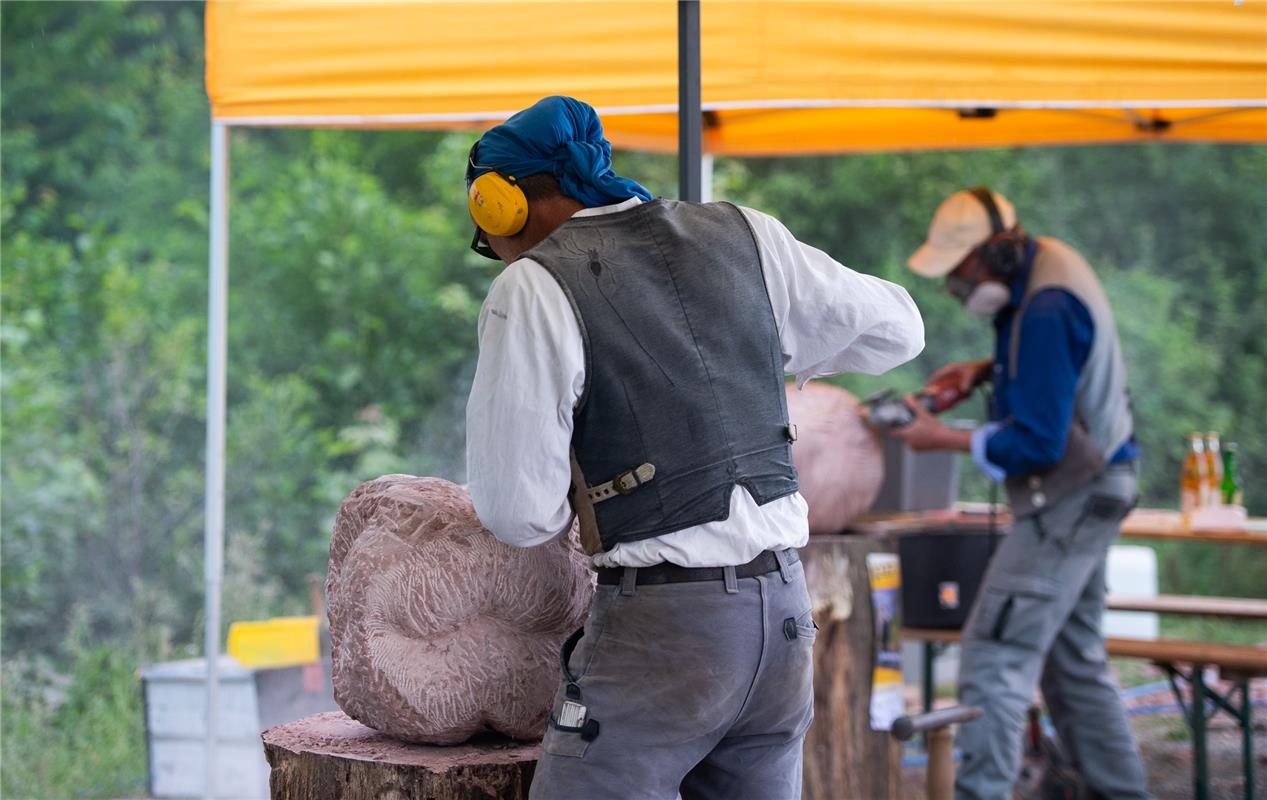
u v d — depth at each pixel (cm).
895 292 394
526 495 335
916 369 2019
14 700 1084
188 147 2025
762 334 356
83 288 1694
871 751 662
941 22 622
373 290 1836
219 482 746
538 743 421
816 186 2177
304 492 1602
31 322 1581
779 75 619
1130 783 744
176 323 1717
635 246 351
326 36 673
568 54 650
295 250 1841
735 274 356
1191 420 1948
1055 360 688
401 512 414
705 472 337
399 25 666
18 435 1423
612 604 342
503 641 409
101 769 944
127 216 1931
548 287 339
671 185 2105
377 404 1783
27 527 1332
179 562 1398
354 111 672
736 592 336
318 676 858
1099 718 746
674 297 347
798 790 379
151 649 1220
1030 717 921
